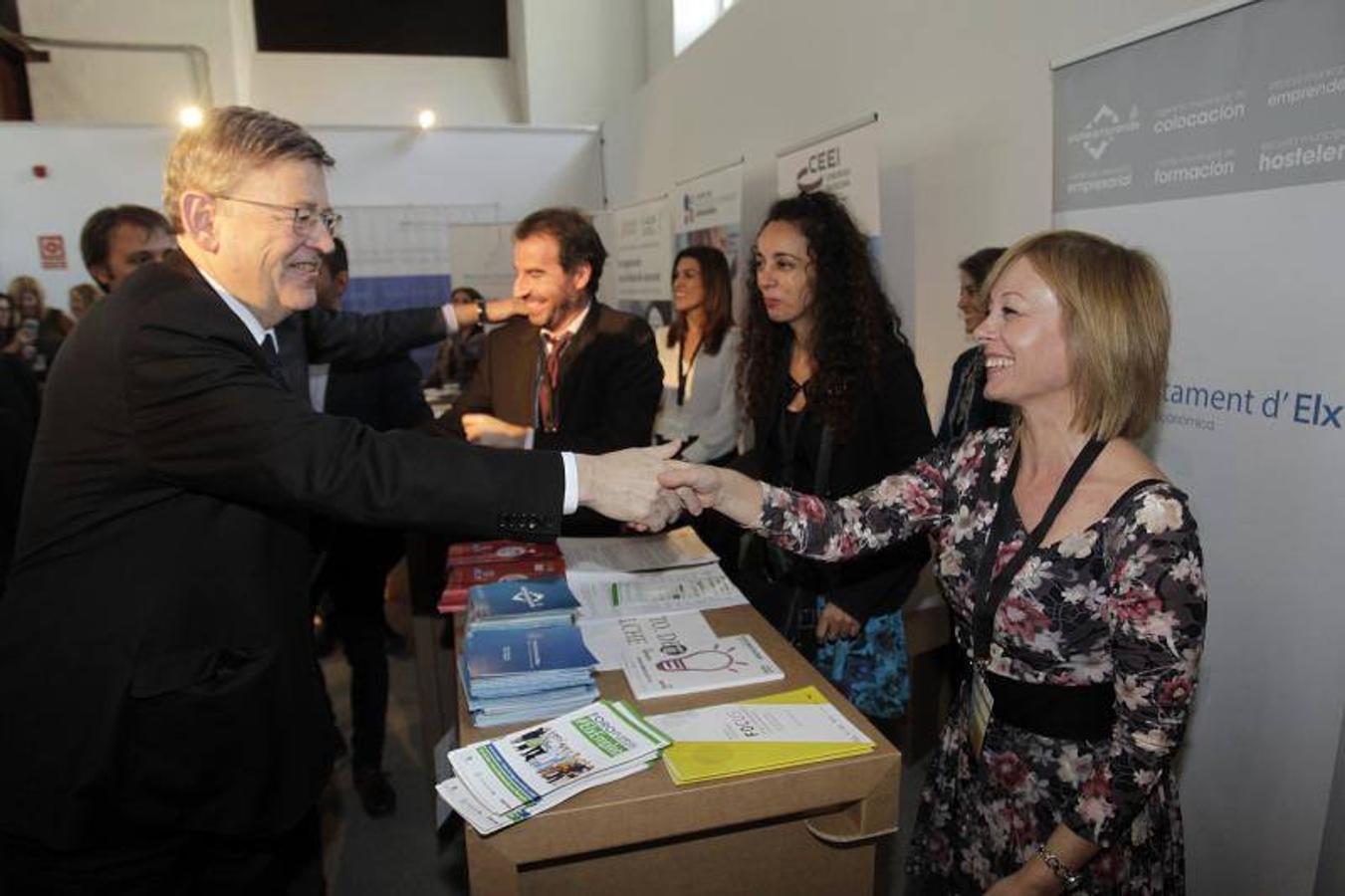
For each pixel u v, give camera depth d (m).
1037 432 1.04
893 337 1.64
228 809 1.10
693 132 5.06
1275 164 1.42
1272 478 1.47
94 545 1.03
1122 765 0.92
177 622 1.05
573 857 0.96
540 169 6.83
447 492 1.03
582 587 1.40
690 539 1.63
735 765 0.93
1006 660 1.03
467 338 5.03
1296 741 1.47
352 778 2.39
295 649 1.18
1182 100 1.57
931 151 2.80
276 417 0.99
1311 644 1.44
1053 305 0.97
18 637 1.04
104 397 1.00
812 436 1.61
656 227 4.80
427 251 6.70
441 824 1.08
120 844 1.10
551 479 1.08
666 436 3.10
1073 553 0.96
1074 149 1.81
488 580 1.39
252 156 1.04
